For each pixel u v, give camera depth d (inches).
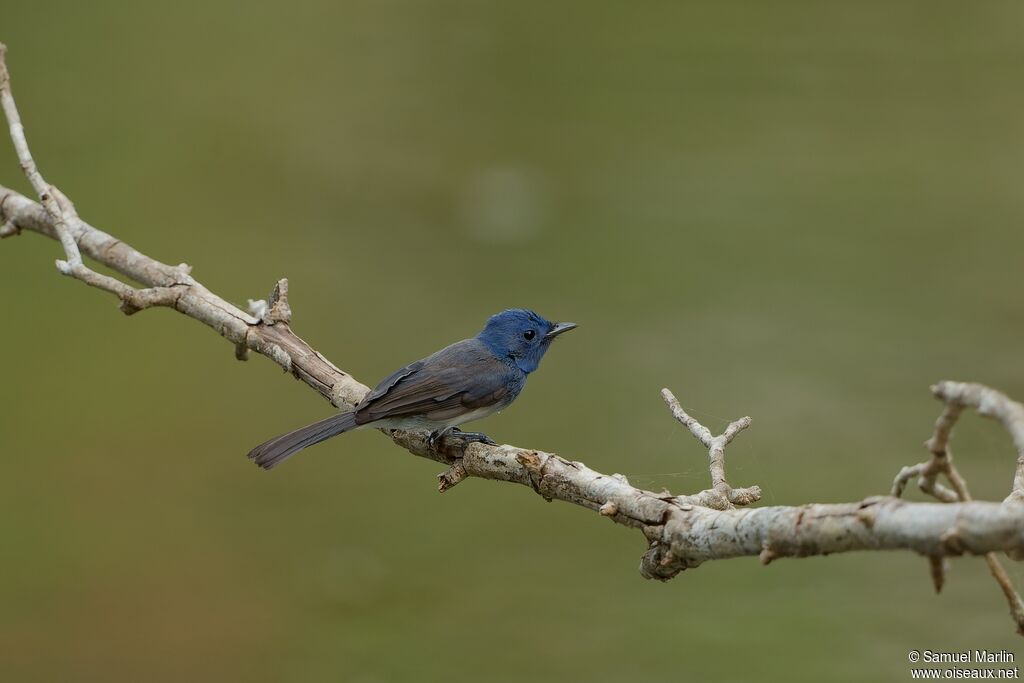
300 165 804.0
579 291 674.2
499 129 871.1
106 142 802.2
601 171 807.1
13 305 653.3
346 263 690.2
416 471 555.5
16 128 336.2
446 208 766.5
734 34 1039.6
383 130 854.5
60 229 323.0
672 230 735.1
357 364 597.0
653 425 554.3
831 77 936.9
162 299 327.9
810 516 193.9
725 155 833.5
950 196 771.4
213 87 893.2
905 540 179.5
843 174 794.2
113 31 972.6
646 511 228.2
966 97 892.6
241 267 681.0
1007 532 168.4
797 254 705.6
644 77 941.8
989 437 534.0
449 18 1085.8
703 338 627.5
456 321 644.1
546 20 1087.6
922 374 590.2
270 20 1057.5
